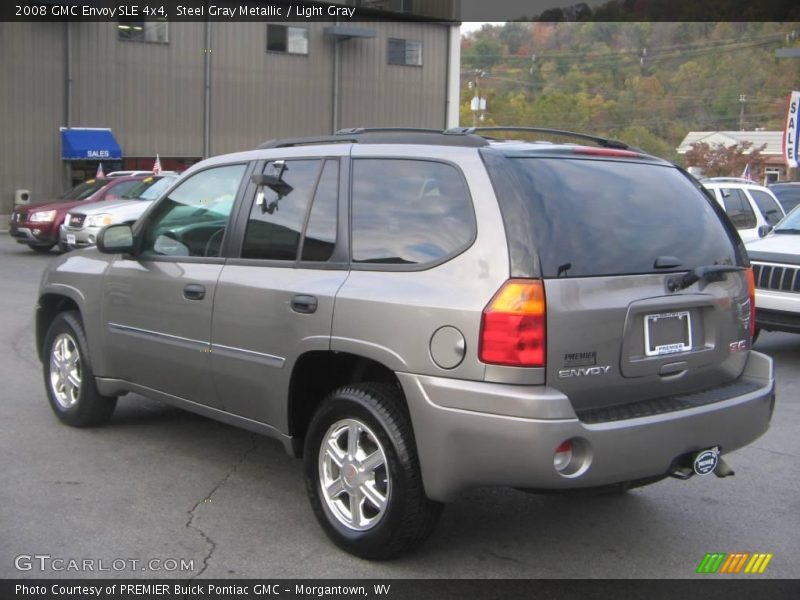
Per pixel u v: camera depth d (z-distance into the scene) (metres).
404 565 4.12
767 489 5.27
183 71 32.72
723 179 15.37
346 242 4.28
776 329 8.64
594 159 4.22
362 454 4.13
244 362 4.64
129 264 5.48
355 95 36.81
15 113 29.59
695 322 4.18
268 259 4.63
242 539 4.37
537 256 3.66
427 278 3.88
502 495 5.11
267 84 34.59
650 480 3.95
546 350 3.60
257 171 4.89
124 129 31.75
